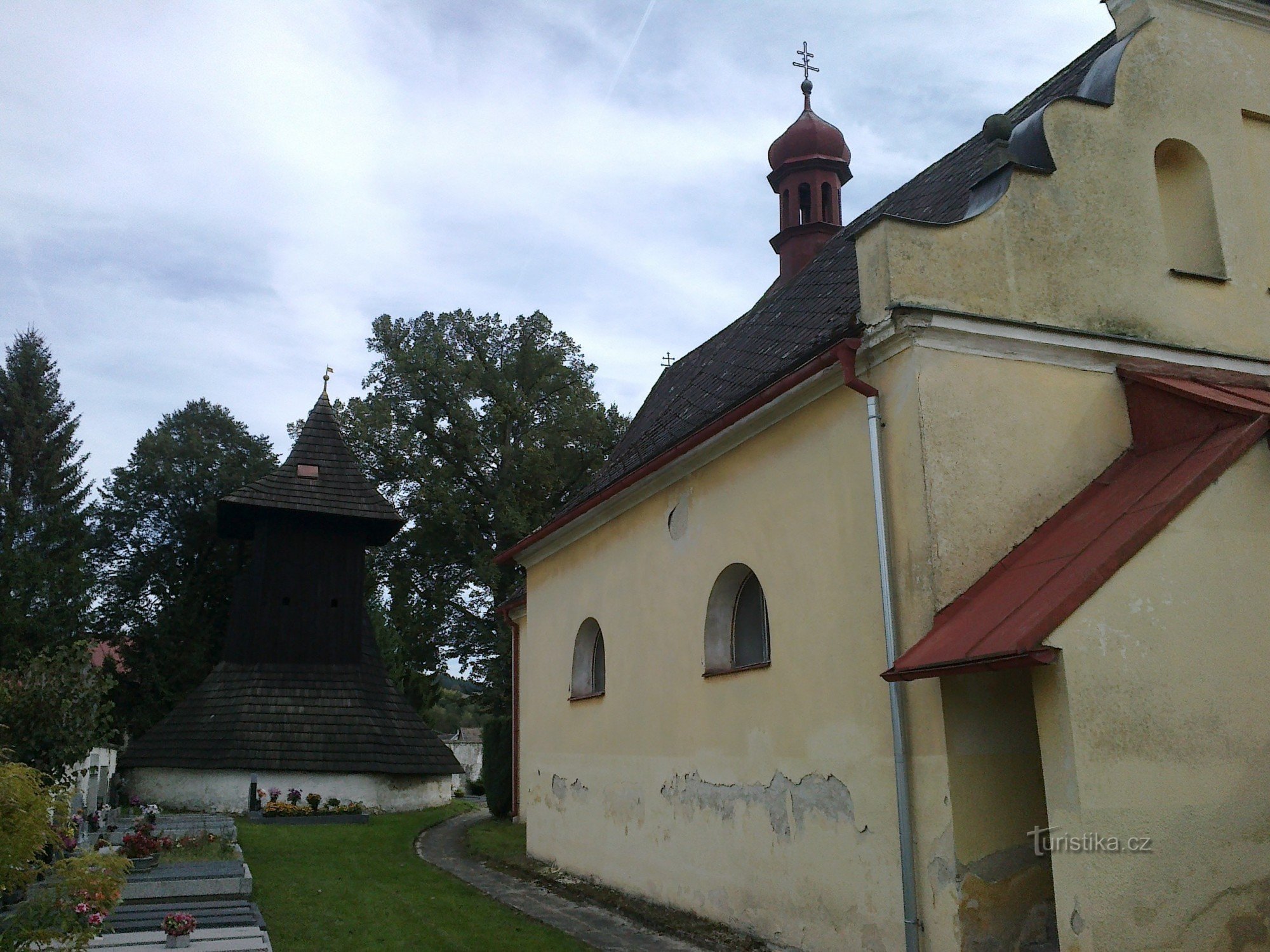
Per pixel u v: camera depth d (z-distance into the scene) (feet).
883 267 24.41
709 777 31.99
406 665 112.47
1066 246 26.35
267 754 71.00
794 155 55.77
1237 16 31.07
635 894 35.96
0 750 23.67
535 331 120.78
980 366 24.58
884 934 23.66
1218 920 19.63
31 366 122.83
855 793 25.13
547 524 45.65
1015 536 23.86
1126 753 19.58
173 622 118.93
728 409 32.94
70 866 21.08
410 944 29.35
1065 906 19.10
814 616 27.27
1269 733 20.90
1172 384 24.76
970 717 22.21
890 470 24.50
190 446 129.49
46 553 109.40
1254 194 30.07
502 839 53.52
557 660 45.39
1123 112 28.27
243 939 27.66
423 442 115.65
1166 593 20.65
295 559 81.15
